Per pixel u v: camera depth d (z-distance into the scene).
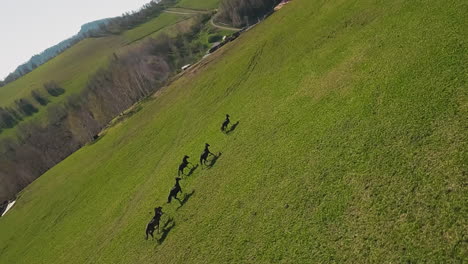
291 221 24.59
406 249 17.83
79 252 48.88
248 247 25.62
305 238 22.62
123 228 45.34
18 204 93.12
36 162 145.50
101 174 72.25
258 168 33.03
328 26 49.19
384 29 36.56
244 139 40.69
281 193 27.56
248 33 84.19
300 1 69.31
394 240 18.56
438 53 27.11
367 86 30.64
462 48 25.73
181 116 67.88
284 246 23.33
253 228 26.86
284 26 64.12
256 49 65.62
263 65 58.28
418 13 33.91
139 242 39.16
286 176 28.92
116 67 184.88
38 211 79.00
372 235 19.61
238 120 47.12
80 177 79.81
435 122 22.38
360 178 23.16
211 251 28.16
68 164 96.62
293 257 22.16
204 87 71.69
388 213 19.92
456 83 23.56
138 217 44.66
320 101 34.91
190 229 33.25
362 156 24.52
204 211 34.19
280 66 52.44
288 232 24.02
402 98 26.12
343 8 49.53
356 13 45.34
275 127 37.47
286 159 30.86
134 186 55.72
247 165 35.00
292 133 33.81
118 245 42.19
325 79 37.78
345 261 19.58
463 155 19.34
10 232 79.06
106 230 49.16
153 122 77.38
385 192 21.08
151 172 55.72
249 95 52.12
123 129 88.38
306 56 47.41
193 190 39.97
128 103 141.75
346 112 29.92
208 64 84.94
